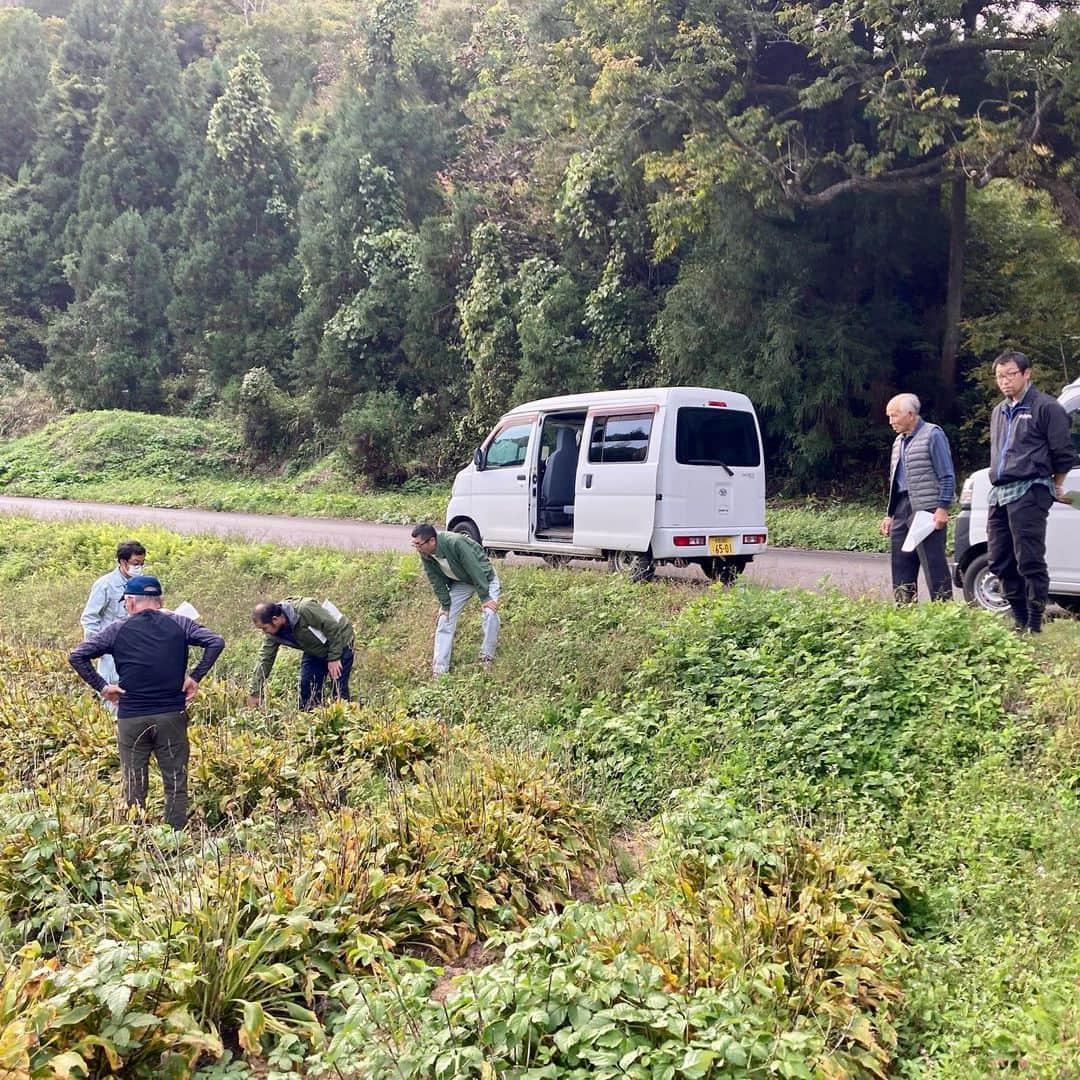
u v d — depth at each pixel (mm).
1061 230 22484
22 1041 3334
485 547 13312
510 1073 3523
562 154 26938
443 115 34125
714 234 20906
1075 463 7035
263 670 8898
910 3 16875
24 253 47281
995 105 18438
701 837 5328
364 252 31547
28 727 8547
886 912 4766
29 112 50781
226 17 62156
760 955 4180
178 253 42250
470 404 28266
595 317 24500
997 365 7094
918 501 7734
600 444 11688
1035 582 7039
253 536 18859
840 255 21641
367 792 7105
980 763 5914
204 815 7070
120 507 28328
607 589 10305
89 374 41312
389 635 11219
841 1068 3564
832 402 20484
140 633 6531
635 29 18938
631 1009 3660
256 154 40031
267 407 34125
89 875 5438
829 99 18047
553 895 5379
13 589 15359
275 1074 3734
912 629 7281
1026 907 4574
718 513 11445
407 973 4250
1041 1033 3596
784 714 7160
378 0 33688
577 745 7871
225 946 4363
